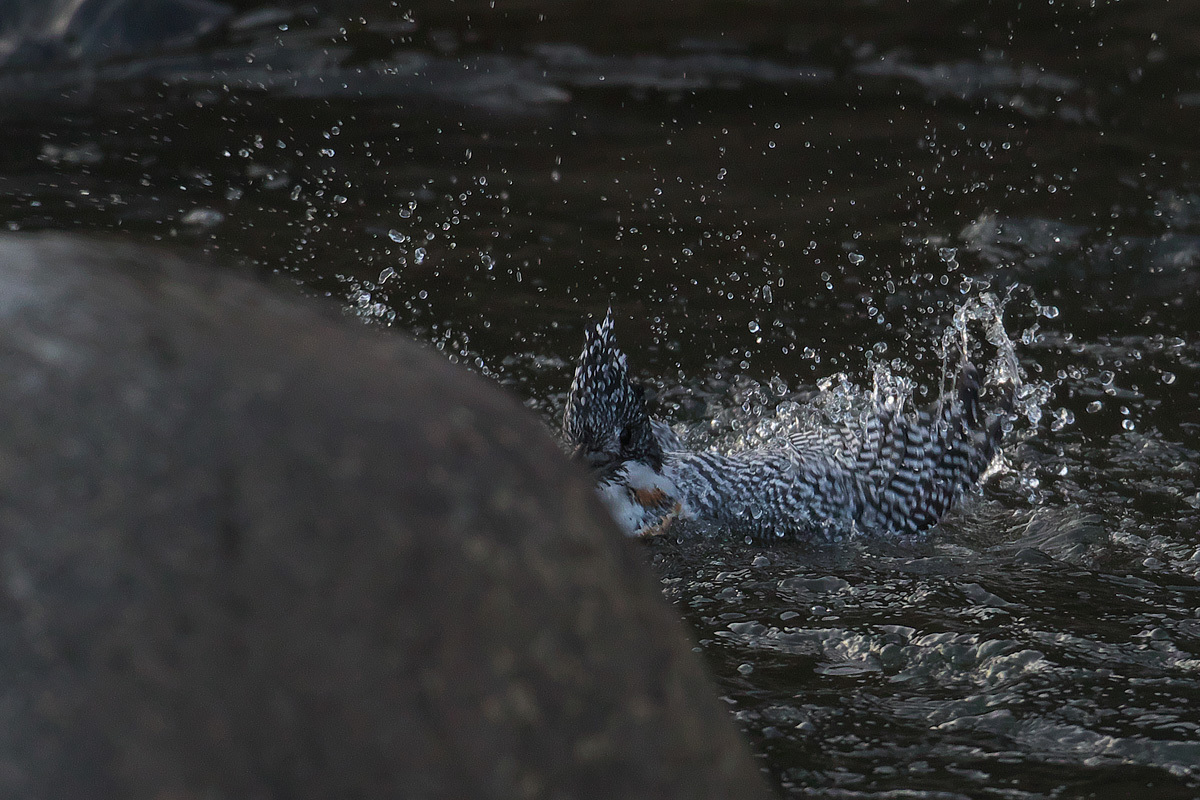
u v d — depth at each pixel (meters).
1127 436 14.98
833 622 11.02
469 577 4.56
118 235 19.31
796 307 18.39
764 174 23.30
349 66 27.69
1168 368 16.56
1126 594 11.55
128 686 4.08
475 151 24.00
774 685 9.77
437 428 4.80
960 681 9.84
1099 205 21.38
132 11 28.44
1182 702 9.46
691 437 15.27
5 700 4.01
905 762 8.59
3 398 4.41
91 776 3.97
